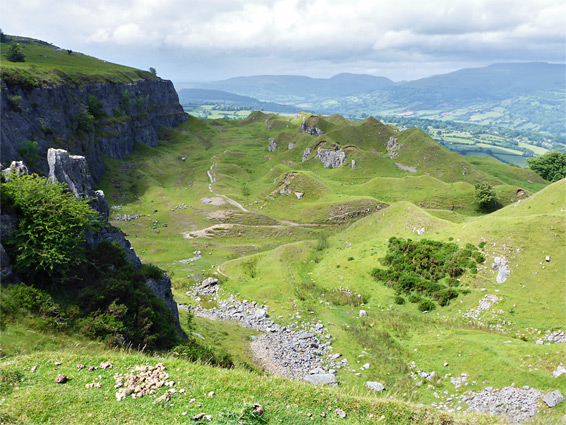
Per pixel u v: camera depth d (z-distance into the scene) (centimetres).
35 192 3506
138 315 3497
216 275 8625
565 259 5909
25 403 1645
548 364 3775
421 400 3819
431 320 5775
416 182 16312
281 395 1909
